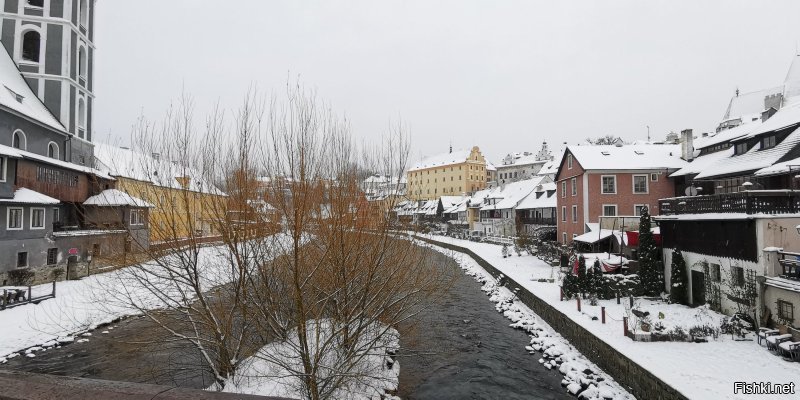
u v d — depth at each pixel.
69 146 31.70
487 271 31.61
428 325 17.59
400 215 9.89
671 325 13.52
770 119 21.30
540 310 18.62
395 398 11.06
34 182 23.50
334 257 8.30
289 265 8.53
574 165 34.56
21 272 20.94
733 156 23.09
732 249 14.30
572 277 18.70
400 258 10.05
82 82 34.72
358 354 10.48
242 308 10.02
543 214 45.09
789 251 12.95
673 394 8.85
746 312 13.43
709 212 15.46
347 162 8.68
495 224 55.38
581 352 13.95
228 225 9.20
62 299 18.77
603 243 27.58
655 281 18.48
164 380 11.26
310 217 8.20
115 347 13.60
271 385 9.83
